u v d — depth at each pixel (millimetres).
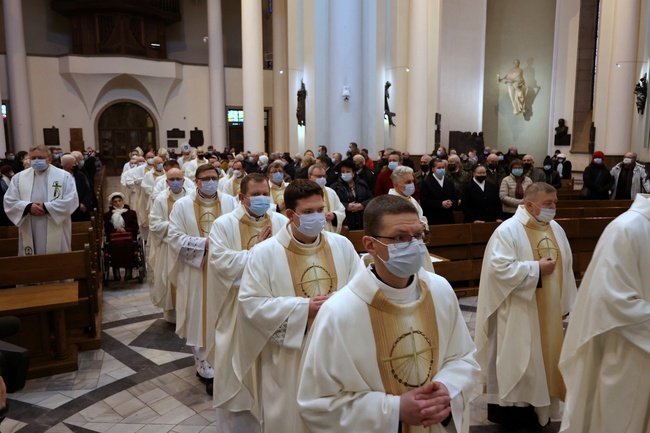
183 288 4555
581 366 2740
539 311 3498
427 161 9148
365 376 1798
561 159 16484
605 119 18938
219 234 3639
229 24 26531
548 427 3656
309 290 2795
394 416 1676
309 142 17047
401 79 16688
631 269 2525
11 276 4980
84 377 4613
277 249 2832
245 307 2717
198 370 4461
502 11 24094
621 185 11000
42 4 24047
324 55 17031
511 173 7578
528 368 3471
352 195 6977
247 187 3637
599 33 19000
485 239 6910
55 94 22469
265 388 2768
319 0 16844
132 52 23594
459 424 1774
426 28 16234
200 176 4629
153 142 24234
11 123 21484
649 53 17797
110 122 23656
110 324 6039
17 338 4711
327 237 2955
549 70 23375
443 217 7262
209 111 24641
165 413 3973
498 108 24672
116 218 7738
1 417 1833
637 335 2488
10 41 21016
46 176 5707
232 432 3418
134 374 4680
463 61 22844
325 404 1738
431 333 1866
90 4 22641
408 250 1727
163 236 5531
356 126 15609
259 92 18500
